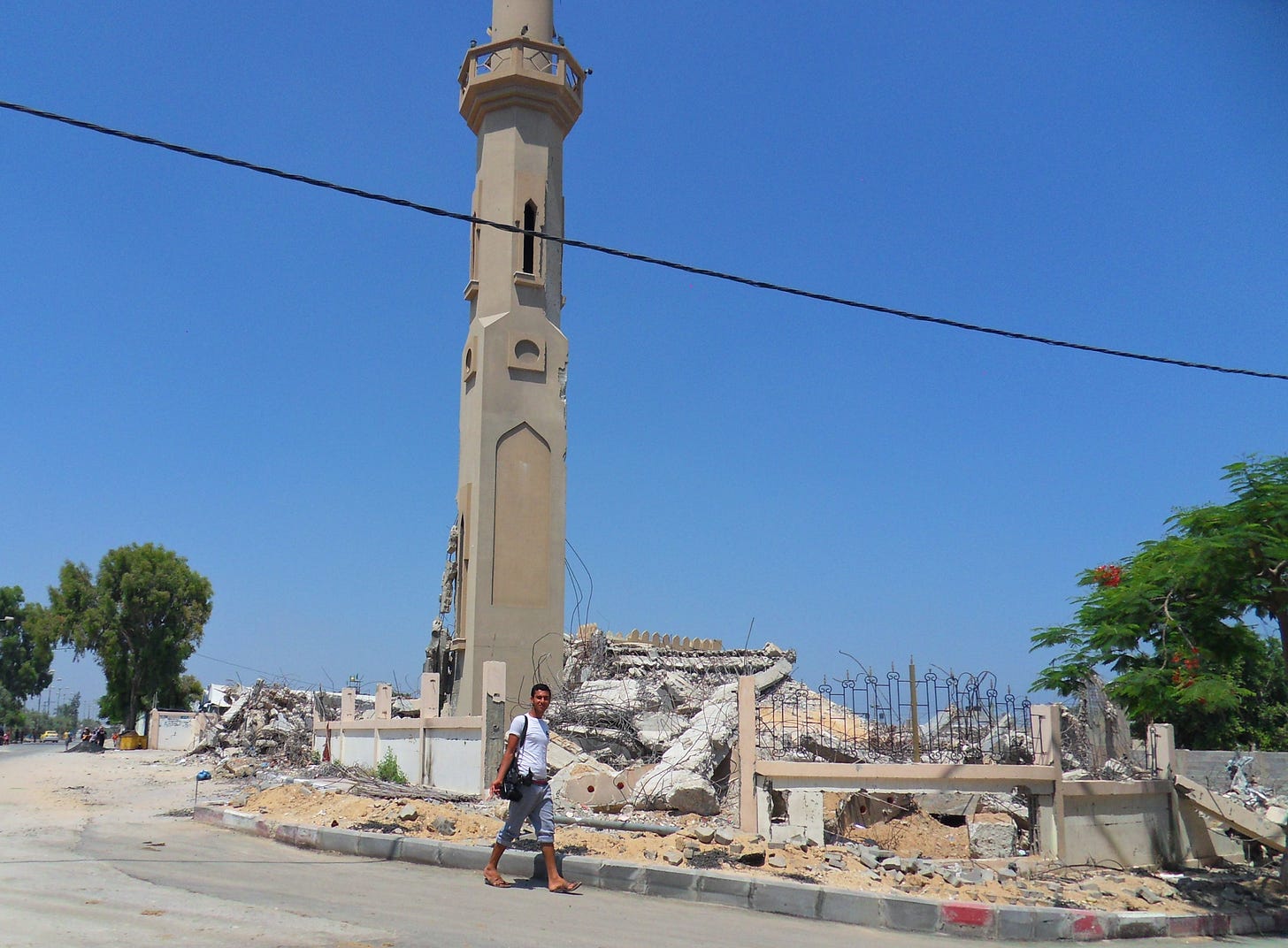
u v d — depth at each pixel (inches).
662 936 395.5
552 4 1187.9
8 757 1672.0
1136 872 597.0
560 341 1117.1
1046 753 579.8
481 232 1129.4
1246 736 1379.2
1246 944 481.4
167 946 332.2
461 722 749.3
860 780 554.3
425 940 359.3
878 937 433.1
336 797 646.5
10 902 392.8
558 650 1039.6
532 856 503.2
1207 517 584.1
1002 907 453.7
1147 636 614.2
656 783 633.6
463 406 1128.8
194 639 2524.6
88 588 2549.2
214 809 660.7
